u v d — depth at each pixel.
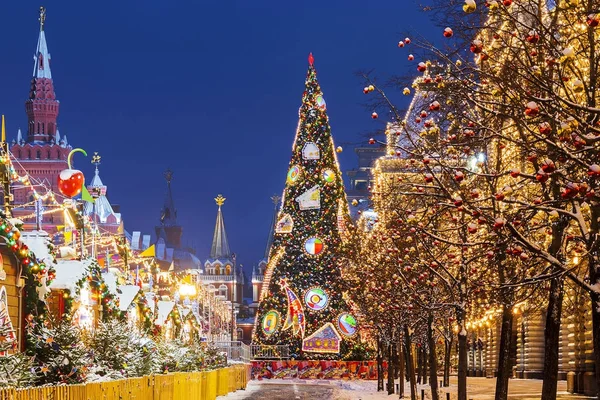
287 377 84.38
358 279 57.16
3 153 28.92
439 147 21.17
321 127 86.69
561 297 22.25
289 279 85.38
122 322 32.53
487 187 24.77
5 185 28.89
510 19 16.75
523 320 72.12
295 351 85.00
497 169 23.50
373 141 21.28
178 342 43.84
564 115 16.12
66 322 25.11
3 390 17.22
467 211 16.39
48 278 28.16
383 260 39.44
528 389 54.53
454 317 46.31
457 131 20.12
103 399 24.64
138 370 30.69
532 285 23.91
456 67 18.31
